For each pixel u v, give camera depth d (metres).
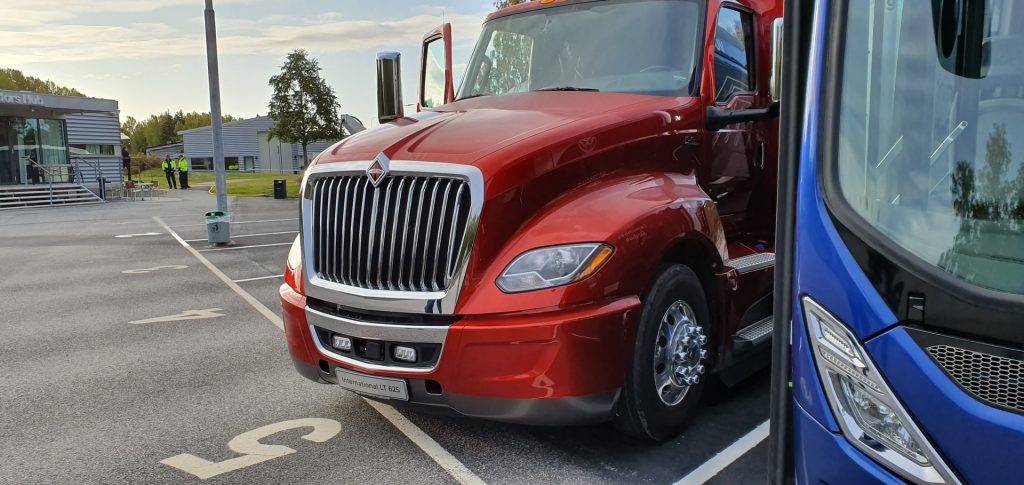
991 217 1.88
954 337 1.82
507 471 3.36
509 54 4.79
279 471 3.44
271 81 39.84
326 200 3.56
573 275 2.97
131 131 142.12
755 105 4.54
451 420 4.02
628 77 4.21
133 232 16.08
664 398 3.47
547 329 2.93
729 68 4.36
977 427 1.79
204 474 3.43
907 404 1.88
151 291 8.63
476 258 3.06
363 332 3.28
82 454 3.71
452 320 3.12
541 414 3.00
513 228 3.12
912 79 2.03
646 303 3.26
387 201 3.27
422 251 3.20
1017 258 1.83
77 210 24.66
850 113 2.11
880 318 1.92
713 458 3.43
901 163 2.01
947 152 1.96
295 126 39.59
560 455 3.51
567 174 3.29
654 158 3.73
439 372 3.11
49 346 6.02
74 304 7.90
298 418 4.14
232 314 7.21
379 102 4.60
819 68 2.19
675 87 4.07
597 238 3.04
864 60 2.12
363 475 3.37
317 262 3.61
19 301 8.16
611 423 3.73
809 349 2.10
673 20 4.21
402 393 3.23
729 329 3.88
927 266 1.88
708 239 3.57
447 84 5.04
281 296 3.78
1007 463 1.77
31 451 3.77
